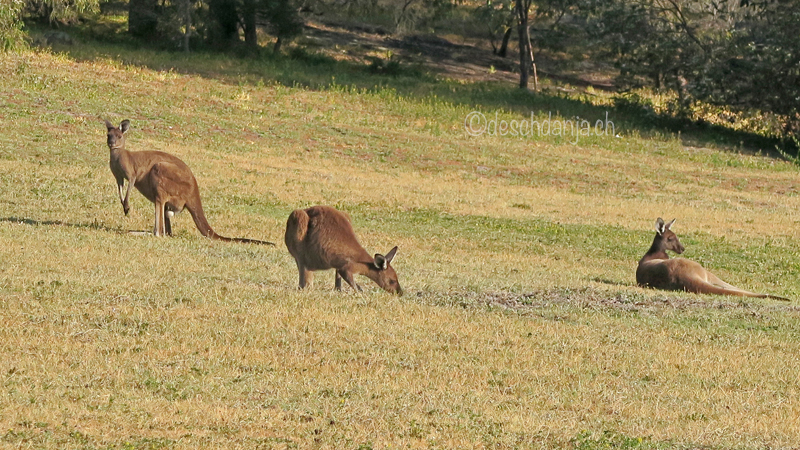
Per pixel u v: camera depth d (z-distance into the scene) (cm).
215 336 1221
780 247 2877
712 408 1077
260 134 4069
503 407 1039
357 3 7344
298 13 6644
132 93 4344
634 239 2848
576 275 2141
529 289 1767
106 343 1155
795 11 5441
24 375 1020
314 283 1628
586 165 4334
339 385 1069
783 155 5172
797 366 1283
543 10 6581
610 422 1012
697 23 6178
